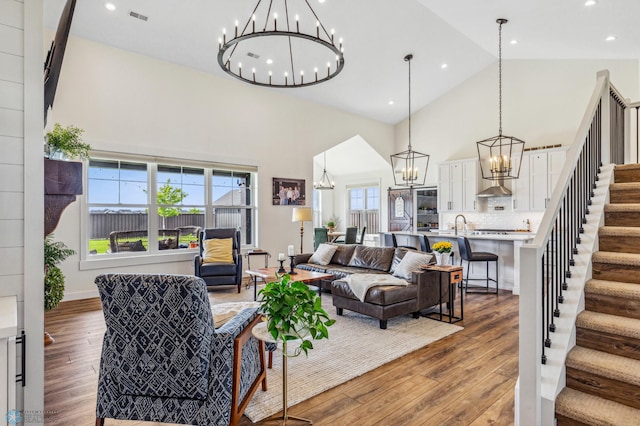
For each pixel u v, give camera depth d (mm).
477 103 7977
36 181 1692
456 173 7969
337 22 5312
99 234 5223
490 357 3033
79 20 4617
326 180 10883
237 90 6516
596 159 3088
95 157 5000
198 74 6043
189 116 5934
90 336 3537
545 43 5750
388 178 9711
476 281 6066
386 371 2770
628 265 2312
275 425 2076
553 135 6980
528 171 7078
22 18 1674
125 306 1788
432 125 8727
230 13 4754
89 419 2121
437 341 3422
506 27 5293
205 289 1806
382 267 5184
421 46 6422
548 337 2076
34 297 1673
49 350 3182
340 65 3545
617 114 3705
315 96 7418
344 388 2506
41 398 1678
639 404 1802
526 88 7320
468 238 5879
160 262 5680
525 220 7301
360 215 10547
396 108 8609
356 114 8500
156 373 1834
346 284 4137
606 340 2078
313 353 3117
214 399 1841
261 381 2385
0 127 1620
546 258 2043
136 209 5559
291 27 5199
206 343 1827
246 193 6820
